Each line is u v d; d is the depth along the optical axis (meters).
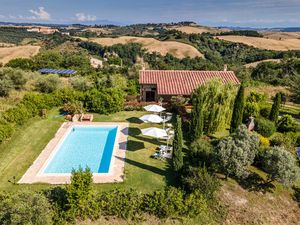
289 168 17.22
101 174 18.92
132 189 16.36
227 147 17.78
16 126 25.30
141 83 36.75
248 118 27.77
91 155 22.73
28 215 12.02
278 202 17.66
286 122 28.30
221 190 17.42
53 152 22.12
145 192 16.97
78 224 14.37
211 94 24.75
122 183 17.83
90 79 48.75
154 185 17.83
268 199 17.67
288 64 71.56
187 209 15.52
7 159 20.33
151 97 38.38
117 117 31.25
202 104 22.97
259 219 16.27
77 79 43.44
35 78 45.28
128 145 23.83
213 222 15.60
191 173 17.31
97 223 14.61
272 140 24.30
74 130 28.11
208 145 20.23
